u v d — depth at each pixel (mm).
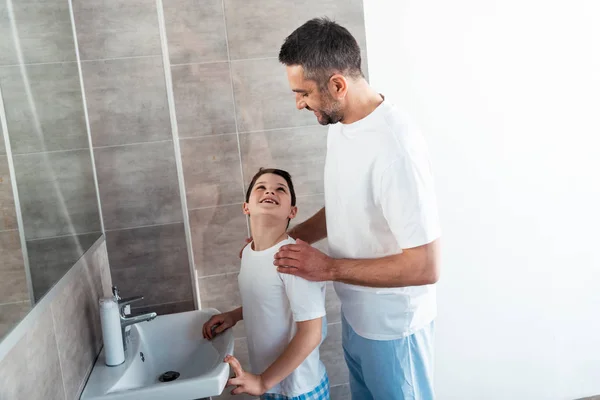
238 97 2072
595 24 2381
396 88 2234
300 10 2059
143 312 2000
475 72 2299
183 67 2029
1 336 837
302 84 1483
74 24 1846
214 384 1306
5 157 959
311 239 1851
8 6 1096
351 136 1522
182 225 1987
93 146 1904
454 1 2240
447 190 2363
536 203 2443
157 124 1931
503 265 2459
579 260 2518
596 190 2486
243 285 1595
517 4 2301
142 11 1879
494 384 2520
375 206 1507
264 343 1563
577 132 2432
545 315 2520
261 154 2111
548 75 2369
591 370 2588
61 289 1230
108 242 1948
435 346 2461
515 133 2377
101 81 1886
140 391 1290
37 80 1281
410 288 1533
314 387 1565
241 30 2043
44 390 1040
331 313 2223
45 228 1169
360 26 2107
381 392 1596
